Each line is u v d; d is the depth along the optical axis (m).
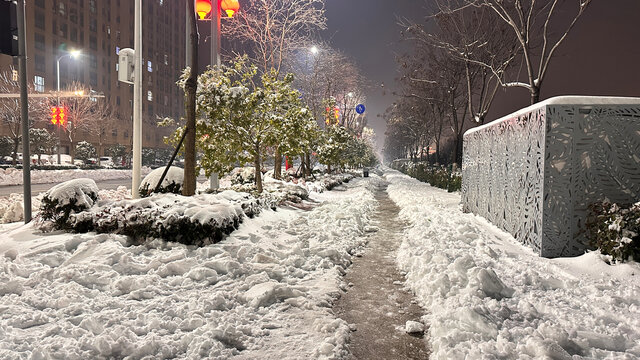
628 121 6.03
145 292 4.30
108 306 3.99
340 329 3.66
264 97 11.80
